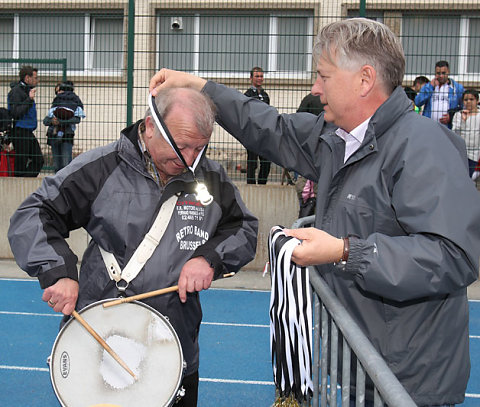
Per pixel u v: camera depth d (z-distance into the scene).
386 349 1.62
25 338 4.85
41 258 1.77
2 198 7.12
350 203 1.64
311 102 6.77
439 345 1.60
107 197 1.88
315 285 1.88
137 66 7.14
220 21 8.39
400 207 1.48
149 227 1.88
